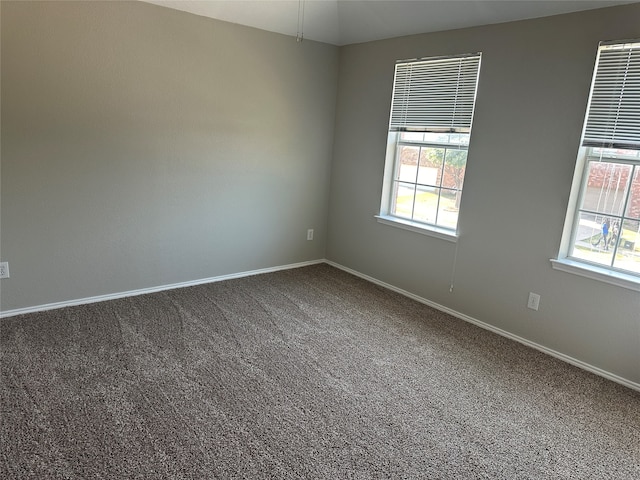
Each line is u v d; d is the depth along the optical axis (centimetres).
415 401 244
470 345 313
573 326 293
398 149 407
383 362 283
